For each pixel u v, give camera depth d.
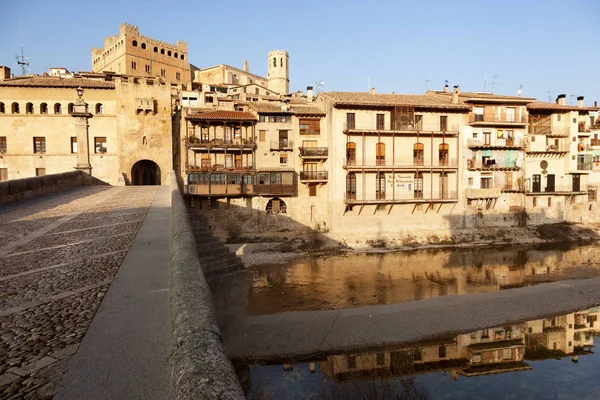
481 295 24.86
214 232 49.84
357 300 32.06
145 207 21.03
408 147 51.97
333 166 50.22
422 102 52.19
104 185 37.31
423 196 52.31
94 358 5.18
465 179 53.19
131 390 4.49
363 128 50.62
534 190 56.62
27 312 6.71
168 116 54.00
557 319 23.42
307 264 43.09
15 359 5.14
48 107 51.94
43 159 51.91
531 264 43.84
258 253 47.06
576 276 39.06
